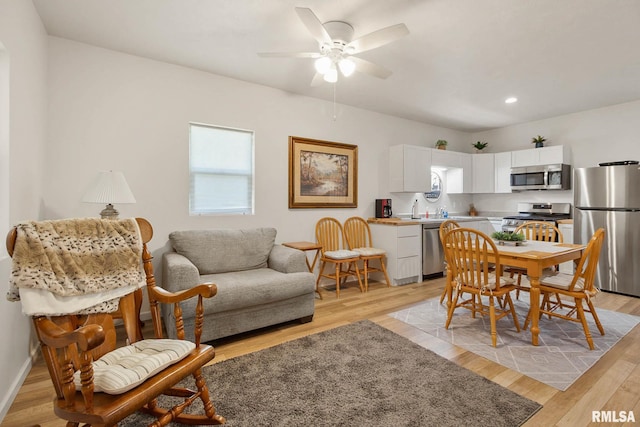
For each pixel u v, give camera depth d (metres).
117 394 1.17
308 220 4.15
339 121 4.41
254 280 2.68
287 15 2.32
